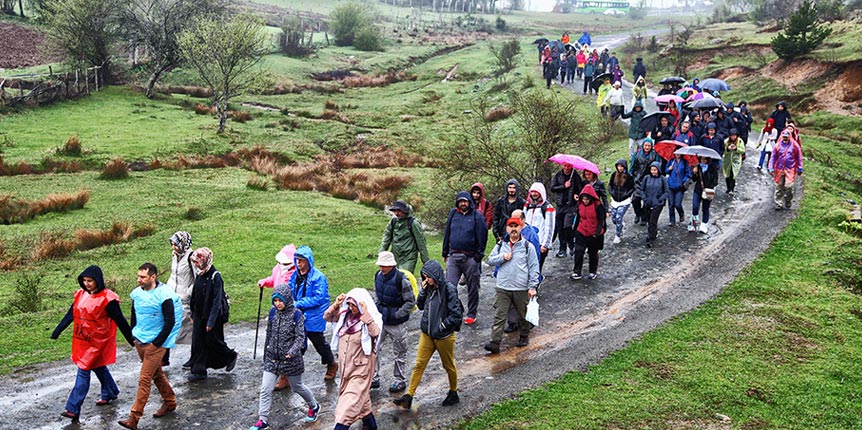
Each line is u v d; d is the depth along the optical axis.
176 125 37.06
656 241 15.73
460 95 51.19
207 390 8.94
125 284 15.00
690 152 15.51
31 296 13.67
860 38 41.97
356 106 48.69
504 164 21.08
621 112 28.78
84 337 7.98
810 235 15.58
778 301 11.97
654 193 15.16
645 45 67.00
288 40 67.81
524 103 22.41
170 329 7.86
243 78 42.97
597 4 166.50
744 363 9.56
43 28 49.41
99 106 40.50
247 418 8.11
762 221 16.77
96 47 46.12
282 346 7.59
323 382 9.23
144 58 56.22
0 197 21.47
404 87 58.06
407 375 9.40
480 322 11.48
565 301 12.30
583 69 45.69
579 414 8.04
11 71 46.38
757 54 47.97
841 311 11.52
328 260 17.48
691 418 8.03
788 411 8.27
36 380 9.26
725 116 20.88
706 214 15.97
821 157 25.81
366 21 80.75
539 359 9.79
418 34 94.50
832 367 9.44
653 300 12.19
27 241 18.58
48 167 26.77
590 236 13.12
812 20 41.50
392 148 35.62
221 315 9.13
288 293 7.64
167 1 46.28
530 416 8.02
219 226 20.53
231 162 30.41
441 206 21.69
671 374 9.21
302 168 29.80
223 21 39.88
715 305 11.84
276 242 19.00
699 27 80.69
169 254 18.08
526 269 9.80
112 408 8.38
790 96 37.97
